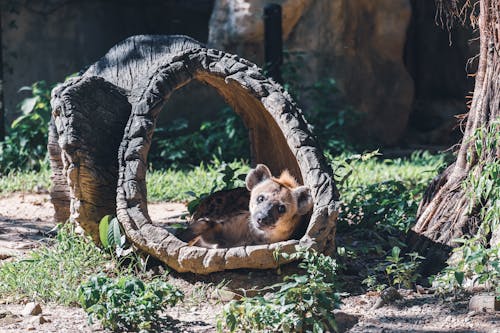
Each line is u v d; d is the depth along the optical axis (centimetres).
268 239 910
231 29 1947
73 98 907
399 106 2108
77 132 890
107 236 864
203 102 1995
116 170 912
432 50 2319
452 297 784
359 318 738
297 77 1931
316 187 854
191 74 934
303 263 776
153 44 1067
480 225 848
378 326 714
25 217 1229
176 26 2227
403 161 1780
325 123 1939
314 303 696
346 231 1067
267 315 680
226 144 1780
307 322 686
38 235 1101
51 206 1310
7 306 785
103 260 885
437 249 872
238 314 692
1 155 1623
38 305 757
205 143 1770
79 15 2150
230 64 937
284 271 798
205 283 811
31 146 1658
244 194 952
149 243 828
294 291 698
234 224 923
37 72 2123
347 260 909
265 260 789
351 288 838
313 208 855
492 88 859
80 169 882
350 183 1366
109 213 905
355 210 1093
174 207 1300
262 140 1103
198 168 1567
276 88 927
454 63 2294
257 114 1054
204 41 2216
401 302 781
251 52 1962
